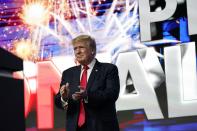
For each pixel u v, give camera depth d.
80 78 2.83
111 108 2.76
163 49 4.78
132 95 4.84
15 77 0.97
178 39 4.74
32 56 5.21
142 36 4.86
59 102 2.85
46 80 5.14
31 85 5.18
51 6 5.20
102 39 4.99
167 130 4.70
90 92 2.60
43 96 5.13
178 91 4.69
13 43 5.27
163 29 4.80
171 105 4.70
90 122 2.68
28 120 5.14
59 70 5.11
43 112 5.11
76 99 2.55
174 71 4.72
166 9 4.80
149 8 4.86
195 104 4.64
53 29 5.18
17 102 0.94
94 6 5.04
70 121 2.72
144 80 4.82
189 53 4.69
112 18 4.97
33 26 5.24
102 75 2.78
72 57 5.08
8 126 0.90
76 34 5.09
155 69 4.79
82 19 5.08
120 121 4.86
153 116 4.75
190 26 4.70
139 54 4.86
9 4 5.31
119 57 4.92
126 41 4.91
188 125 4.64
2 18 5.31
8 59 0.92
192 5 4.72
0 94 0.88
